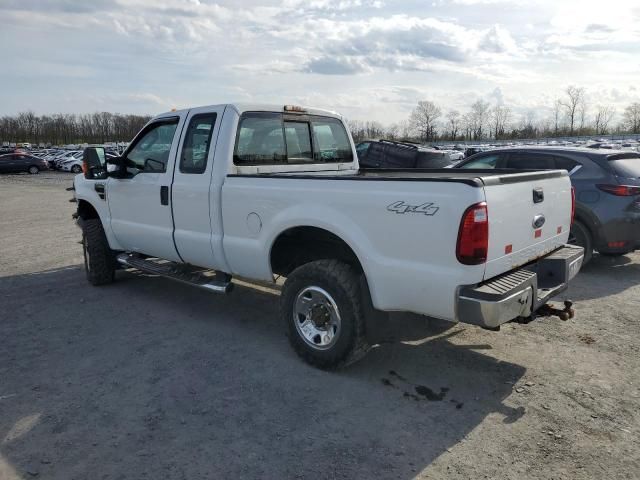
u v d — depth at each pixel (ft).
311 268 12.82
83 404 11.60
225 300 19.03
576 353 14.15
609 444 10.03
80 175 21.62
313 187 12.64
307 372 13.12
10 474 9.24
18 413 11.25
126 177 18.17
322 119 18.15
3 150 185.57
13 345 15.01
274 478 9.09
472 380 12.66
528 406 11.43
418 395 11.94
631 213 20.86
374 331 12.39
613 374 12.91
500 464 9.44
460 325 16.20
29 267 24.72
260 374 13.02
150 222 17.52
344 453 9.78
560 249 14.11
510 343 14.85
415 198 10.88
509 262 11.48
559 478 9.05
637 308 17.74
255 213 13.98
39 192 71.15
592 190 21.35
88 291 20.35
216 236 15.17
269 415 11.11
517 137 297.74
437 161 40.40
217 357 14.05
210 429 10.59
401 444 10.06
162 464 9.48
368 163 43.11
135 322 16.80
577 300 18.67
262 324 16.58
